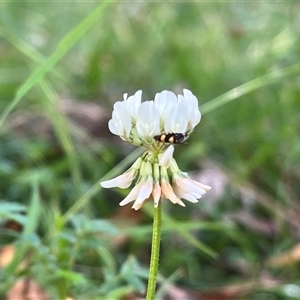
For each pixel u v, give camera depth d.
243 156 0.28
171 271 0.20
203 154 0.28
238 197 0.25
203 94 0.33
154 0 0.39
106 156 0.25
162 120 0.10
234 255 0.21
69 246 0.16
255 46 0.34
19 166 0.25
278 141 0.27
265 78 0.24
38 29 0.39
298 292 0.19
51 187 0.22
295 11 0.35
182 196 0.10
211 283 0.20
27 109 0.29
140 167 0.10
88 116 0.30
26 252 0.17
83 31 0.17
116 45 0.37
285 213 0.24
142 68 0.36
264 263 0.21
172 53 0.36
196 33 0.37
